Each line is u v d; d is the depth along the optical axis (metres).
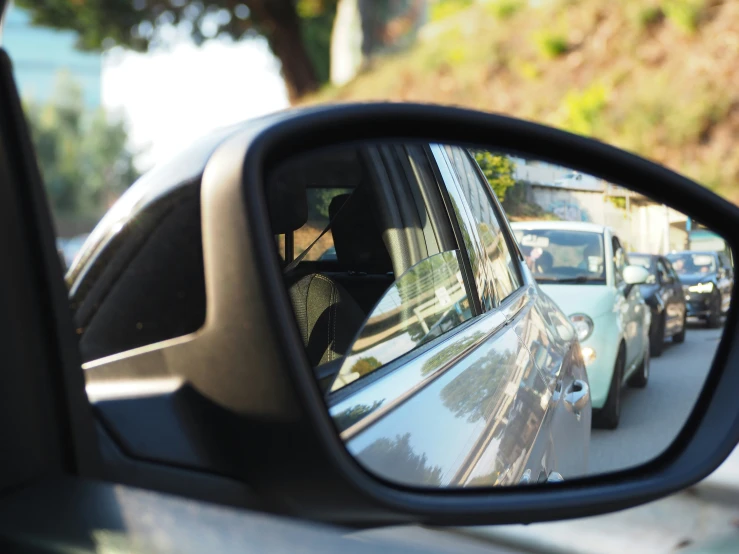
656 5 13.91
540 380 1.92
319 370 1.29
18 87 1.01
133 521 0.90
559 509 1.36
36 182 1.00
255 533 0.88
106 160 70.62
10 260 0.96
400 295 1.61
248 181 1.15
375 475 1.23
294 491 1.11
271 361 1.10
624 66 13.96
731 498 3.07
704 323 1.70
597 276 1.72
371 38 25.86
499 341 1.88
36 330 0.97
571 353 1.72
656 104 12.30
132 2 26.16
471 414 1.57
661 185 1.78
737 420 1.61
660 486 1.55
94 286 1.28
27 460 0.95
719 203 1.76
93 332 1.25
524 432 1.71
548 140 1.79
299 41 27.30
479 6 20.20
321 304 1.55
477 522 1.26
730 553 2.66
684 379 1.65
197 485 1.09
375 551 0.85
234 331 1.12
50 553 0.86
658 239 1.73
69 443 0.98
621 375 1.61
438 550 0.88
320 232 1.63
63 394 0.98
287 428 1.11
